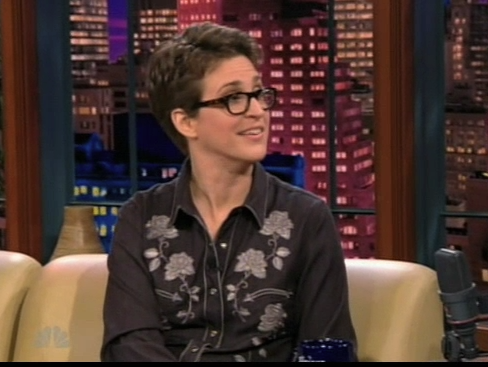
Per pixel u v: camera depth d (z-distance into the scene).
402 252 3.38
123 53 4.05
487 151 3.39
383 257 3.41
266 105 1.98
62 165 4.12
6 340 2.33
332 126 3.69
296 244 1.98
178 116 2.00
